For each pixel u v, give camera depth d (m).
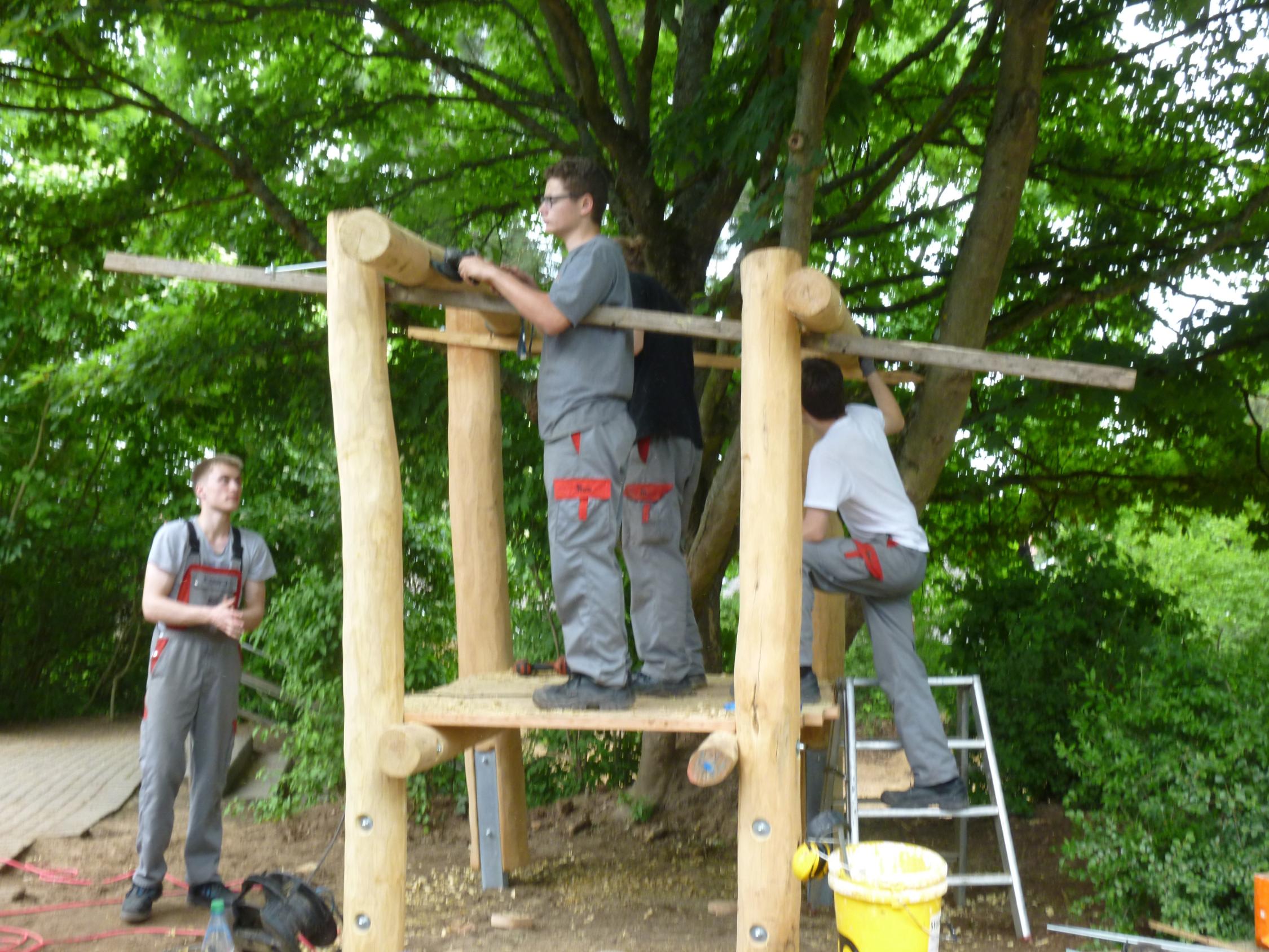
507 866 6.45
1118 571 7.79
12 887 5.89
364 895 4.07
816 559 4.59
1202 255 6.92
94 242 8.21
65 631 12.66
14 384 11.84
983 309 6.20
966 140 8.55
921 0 8.38
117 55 8.16
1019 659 7.47
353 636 4.12
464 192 9.03
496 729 5.00
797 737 4.01
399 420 7.96
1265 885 4.39
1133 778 5.06
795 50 6.01
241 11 7.93
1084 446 8.98
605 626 4.12
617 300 4.15
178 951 4.88
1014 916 4.95
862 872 3.74
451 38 8.88
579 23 8.66
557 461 4.13
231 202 8.52
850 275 8.93
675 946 5.10
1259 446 8.16
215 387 9.12
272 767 9.20
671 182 8.46
